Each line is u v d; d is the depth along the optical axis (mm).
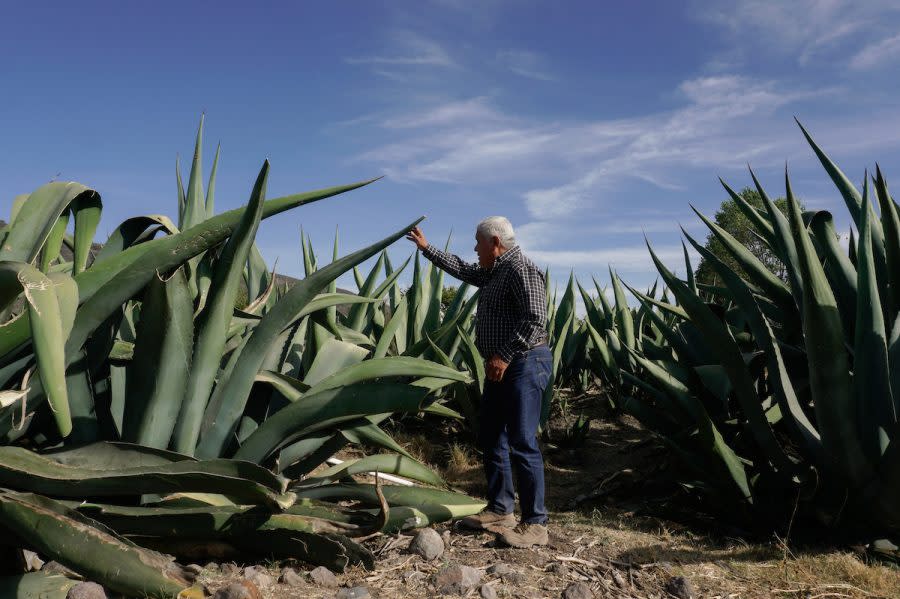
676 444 4305
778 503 3979
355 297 3699
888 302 4160
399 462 3607
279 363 3738
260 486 2482
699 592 3102
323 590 2766
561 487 5133
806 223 4457
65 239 3451
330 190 2691
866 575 3270
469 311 5805
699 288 6008
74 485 2420
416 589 2879
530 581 3086
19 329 2301
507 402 3664
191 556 2898
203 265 3393
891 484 3490
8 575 2451
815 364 3480
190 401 2846
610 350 6781
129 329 3455
